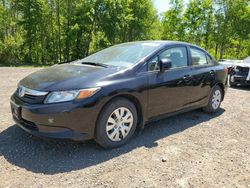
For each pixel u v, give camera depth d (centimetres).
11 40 2861
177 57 472
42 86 340
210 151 382
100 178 296
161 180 298
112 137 369
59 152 355
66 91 329
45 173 301
